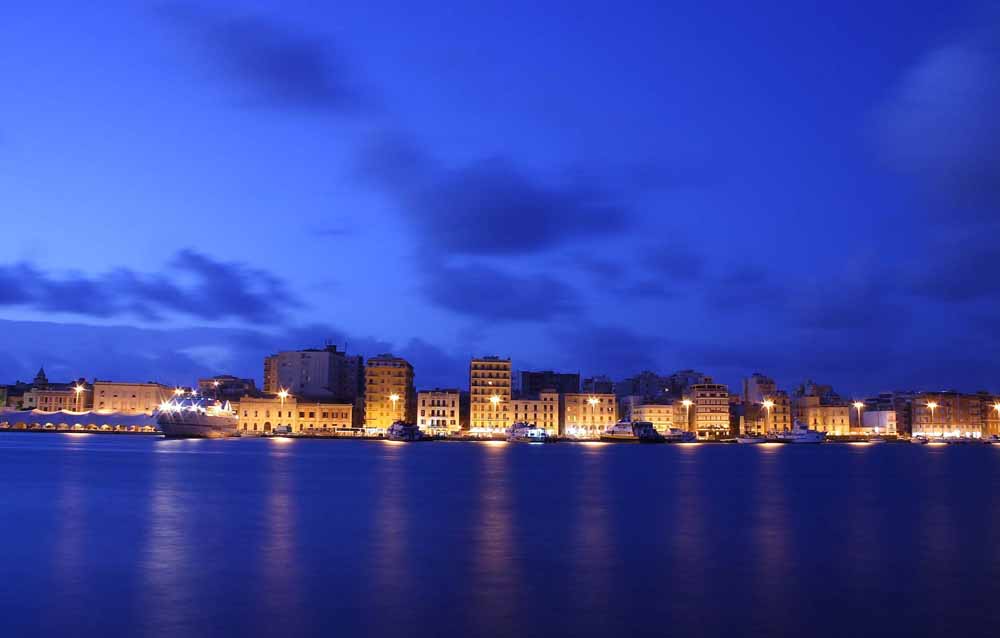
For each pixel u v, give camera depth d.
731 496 76.94
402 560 41.25
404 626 29.91
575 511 62.69
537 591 34.84
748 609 32.34
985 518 59.69
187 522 54.94
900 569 39.72
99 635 28.78
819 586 36.09
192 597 33.75
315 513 60.34
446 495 75.50
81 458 139.50
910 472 123.69
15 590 34.81
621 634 29.19
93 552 43.28
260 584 35.94
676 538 48.88
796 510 64.56
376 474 105.88
